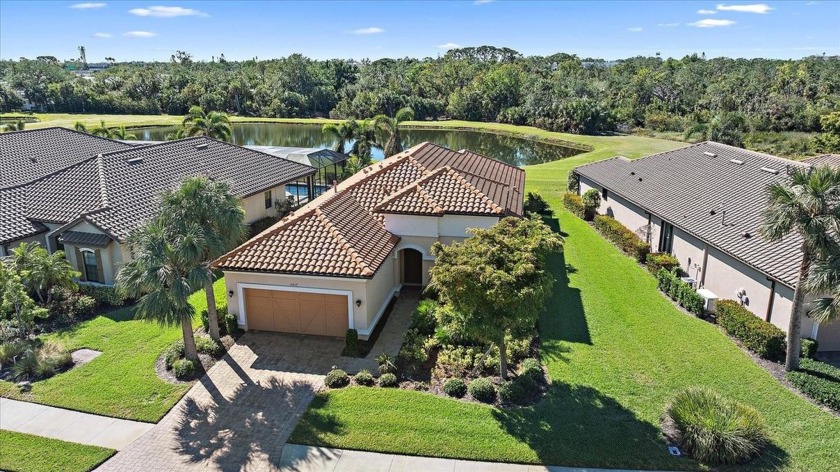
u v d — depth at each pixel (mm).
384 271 22656
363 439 14734
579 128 91125
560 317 21969
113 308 23500
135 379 17812
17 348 19078
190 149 35438
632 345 19672
